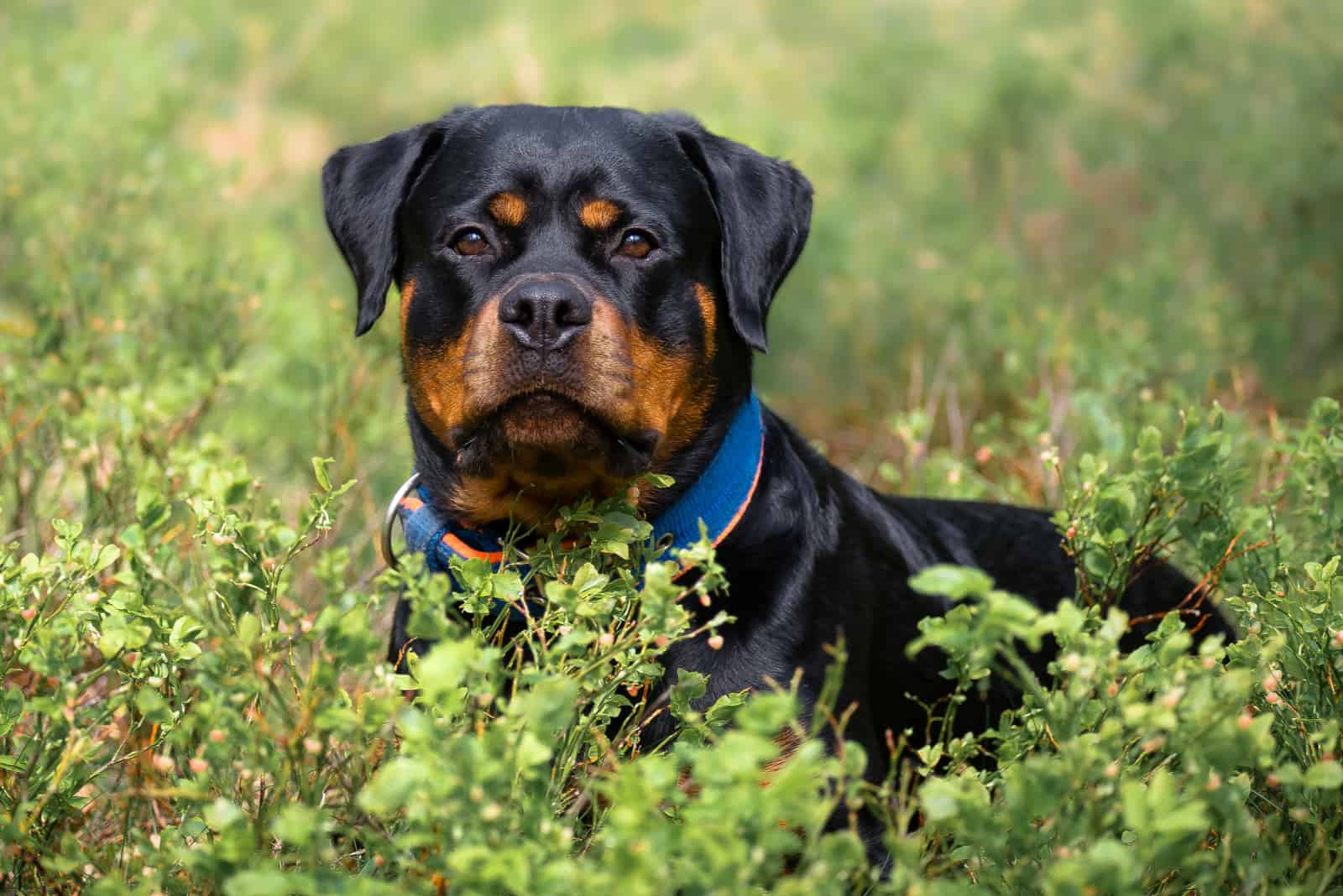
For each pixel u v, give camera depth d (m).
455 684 1.91
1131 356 5.05
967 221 7.73
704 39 13.42
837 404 6.49
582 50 13.31
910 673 3.26
